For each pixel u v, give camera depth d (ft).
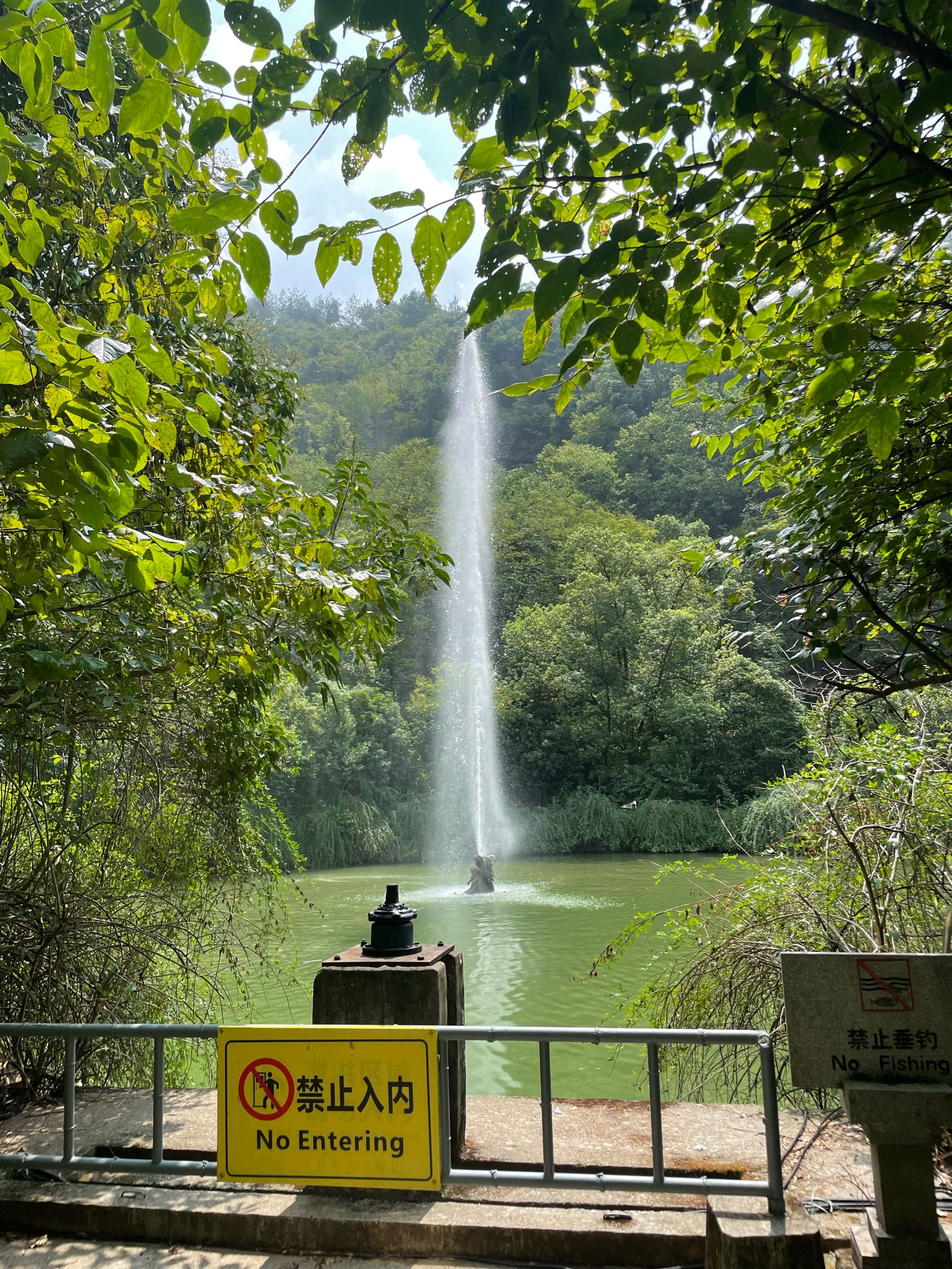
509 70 6.79
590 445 245.45
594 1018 31.81
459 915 58.90
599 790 130.82
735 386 16.40
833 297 9.34
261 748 21.04
